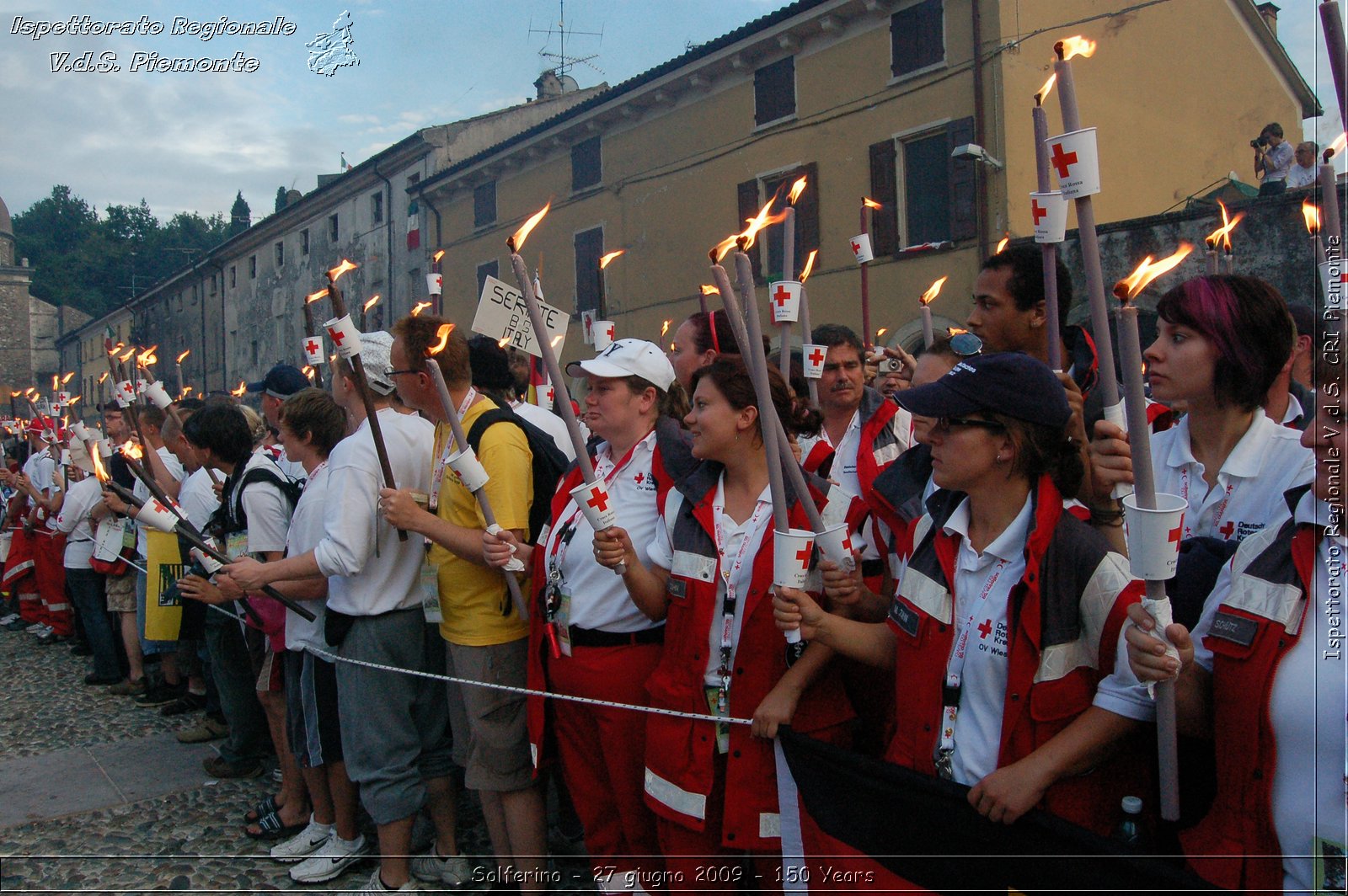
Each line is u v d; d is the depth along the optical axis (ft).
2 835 12.66
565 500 9.40
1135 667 4.96
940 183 39.81
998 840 5.76
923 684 6.34
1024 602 5.80
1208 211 30.83
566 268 58.44
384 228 74.79
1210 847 5.52
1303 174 30.01
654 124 52.24
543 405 15.43
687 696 7.91
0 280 90.58
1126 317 4.70
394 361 10.17
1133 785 5.99
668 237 51.65
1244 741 5.41
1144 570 4.79
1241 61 46.78
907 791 6.25
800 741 7.04
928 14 39.45
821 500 7.84
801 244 44.78
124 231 128.47
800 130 44.68
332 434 12.12
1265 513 6.80
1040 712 5.74
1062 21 38.42
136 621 20.27
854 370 10.76
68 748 16.52
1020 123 37.27
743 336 6.68
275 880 11.17
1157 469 7.61
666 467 8.80
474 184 65.00
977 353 7.82
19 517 27.32
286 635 11.55
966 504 6.36
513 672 9.73
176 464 19.03
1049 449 5.94
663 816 7.98
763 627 7.70
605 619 8.84
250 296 93.97
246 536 12.84
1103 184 39.19
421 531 9.29
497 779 9.69
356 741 10.29
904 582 6.61
